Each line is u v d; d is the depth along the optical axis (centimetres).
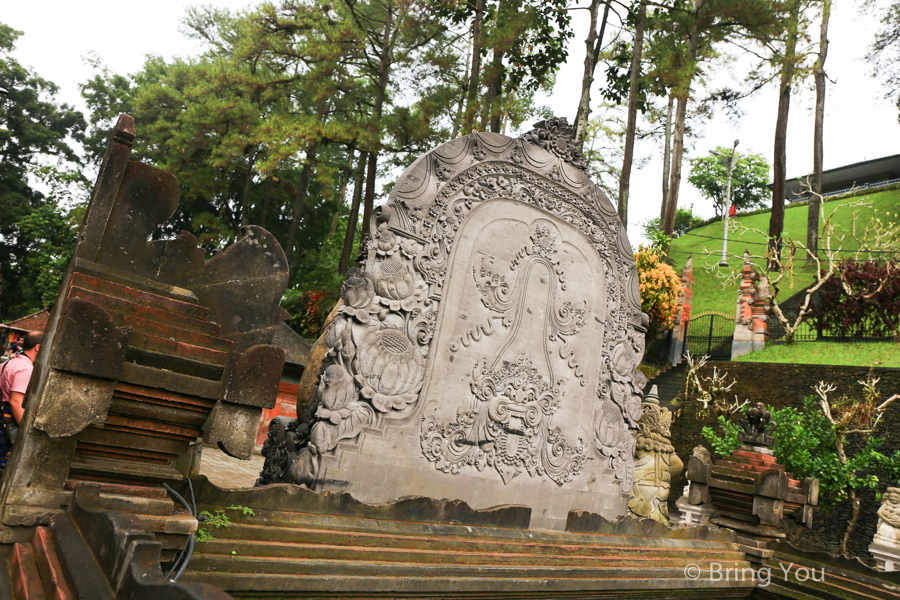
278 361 242
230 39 2320
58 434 195
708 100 2370
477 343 438
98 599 144
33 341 390
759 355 1681
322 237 2725
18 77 3184
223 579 237
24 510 197
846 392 1243
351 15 1938
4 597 166
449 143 434
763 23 1723
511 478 450
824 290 1711
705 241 4047
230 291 274
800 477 940
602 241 542
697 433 1405
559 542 409
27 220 2808
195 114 2014
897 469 886
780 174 2339
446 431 413
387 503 336
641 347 566
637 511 614
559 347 496
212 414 231
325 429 354
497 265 457
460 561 331
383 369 384
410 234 406
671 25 1745
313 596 268
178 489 259
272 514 284
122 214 243
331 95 1867
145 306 229
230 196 2544
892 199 3244
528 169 487
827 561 536
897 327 1555
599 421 522
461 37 1788
